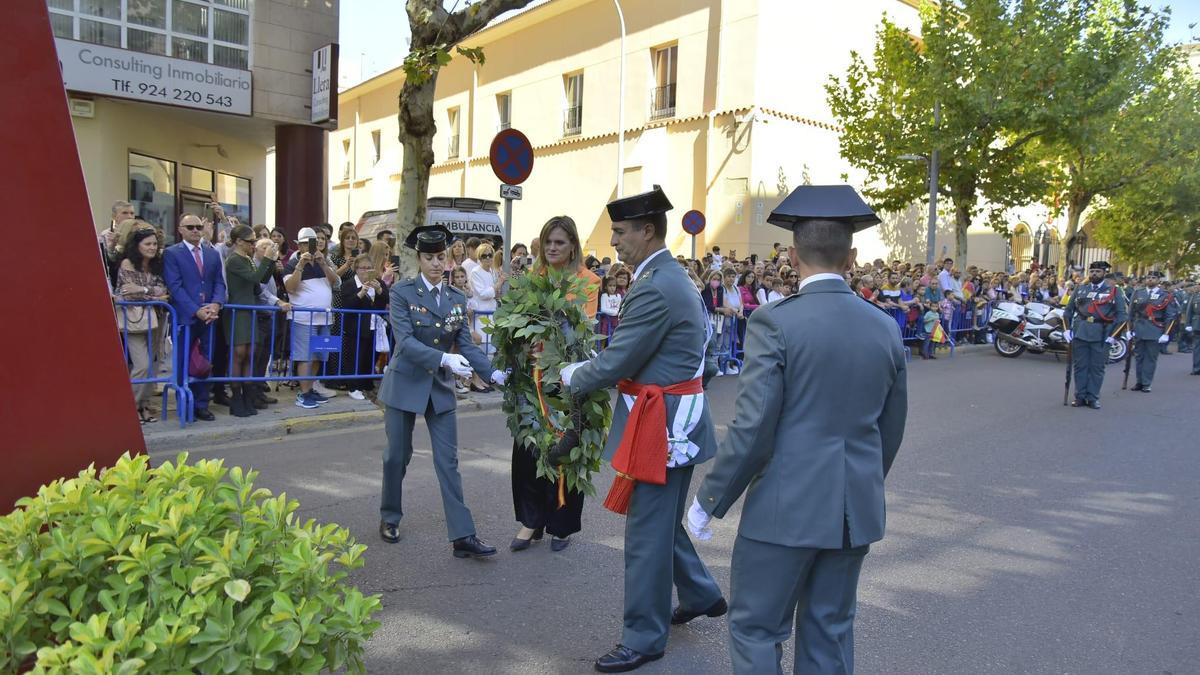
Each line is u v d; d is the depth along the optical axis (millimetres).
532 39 24875
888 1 22203
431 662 3439
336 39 13742
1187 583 4500
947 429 8680
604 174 22547
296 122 13469
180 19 12227
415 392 4527
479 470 6402
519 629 3760
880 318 2553
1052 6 16922
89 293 2723
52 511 2271
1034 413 9859
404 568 4430
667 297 3201
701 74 20156
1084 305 10328
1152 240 26781
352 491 5730
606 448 3432
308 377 7910
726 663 3492
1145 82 18234
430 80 8867
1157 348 12328
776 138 19562
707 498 2508
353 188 34281
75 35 11375
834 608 2529
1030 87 16734
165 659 1873
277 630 1999
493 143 8938
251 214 16656
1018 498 6090
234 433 7074
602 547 4863
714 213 19969
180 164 13945
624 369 3236
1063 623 3957
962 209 18875
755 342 2512
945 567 4672
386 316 8594
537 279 4219
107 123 11781
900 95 18797
